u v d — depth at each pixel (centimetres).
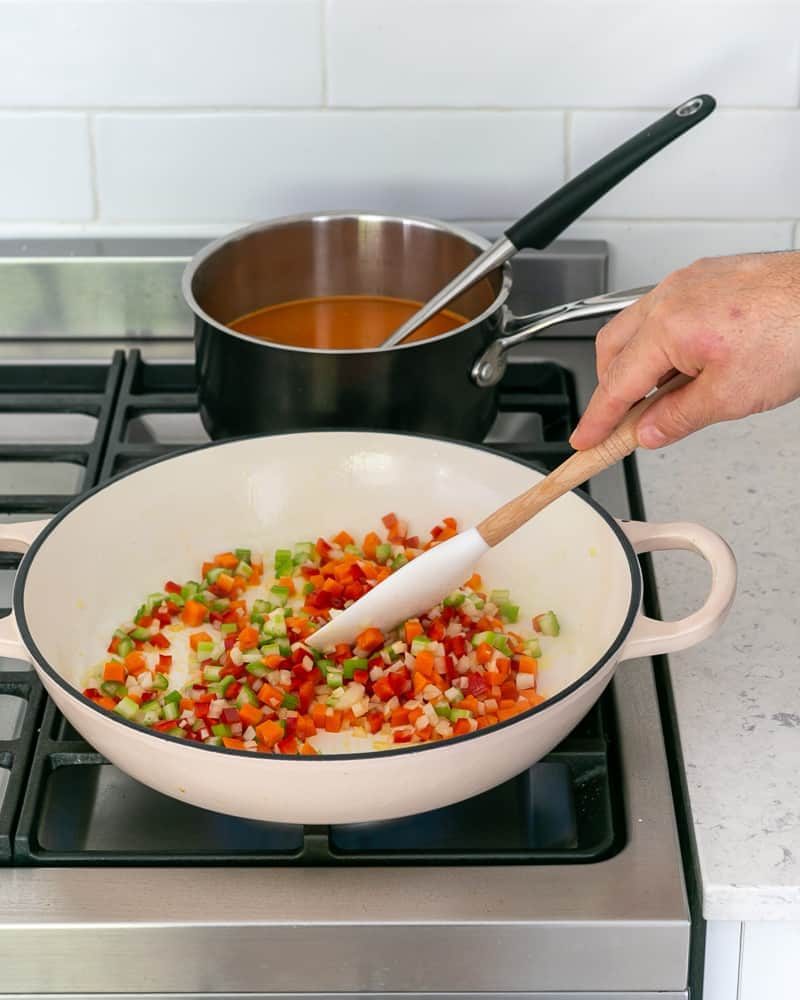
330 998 78
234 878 78
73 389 128
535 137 129
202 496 103
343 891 77
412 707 88
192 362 129
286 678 90
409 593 91
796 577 100
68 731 88
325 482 105
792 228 133
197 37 124
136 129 128
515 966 76
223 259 121
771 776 83
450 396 108
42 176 131
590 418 84
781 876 77
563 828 88
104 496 98
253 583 102
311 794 74
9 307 132
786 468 113
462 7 123
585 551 95
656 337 80
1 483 121
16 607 84
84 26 123
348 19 123
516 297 133
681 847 84
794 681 91
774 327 77
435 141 129
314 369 104
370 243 124
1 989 77
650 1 123
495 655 91
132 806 89
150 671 94
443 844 87
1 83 126
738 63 125
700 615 82
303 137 129
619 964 76
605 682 79
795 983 82
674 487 111
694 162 130
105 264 130
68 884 77
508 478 102
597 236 134
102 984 77
